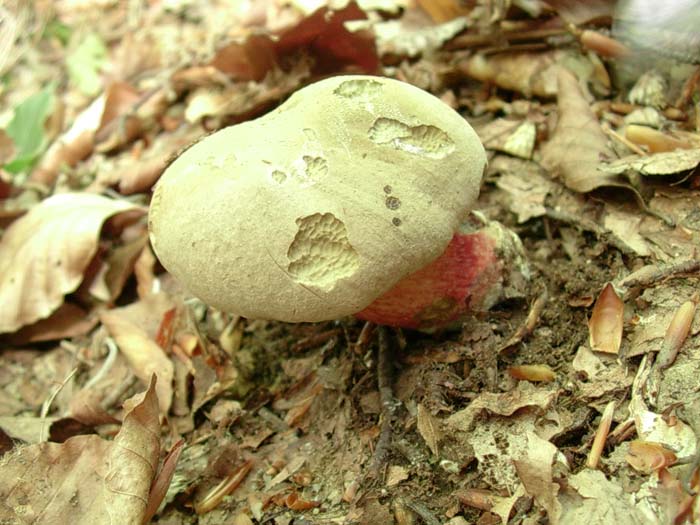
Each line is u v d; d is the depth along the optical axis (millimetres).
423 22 291
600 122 231
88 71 363
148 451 171
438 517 159
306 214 147
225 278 151
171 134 303
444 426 173
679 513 140
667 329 168
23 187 304
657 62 234
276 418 199
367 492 168
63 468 174
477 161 165
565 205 218
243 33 339
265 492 180
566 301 194
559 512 147
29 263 243
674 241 192
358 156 153
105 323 232
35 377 236
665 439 153
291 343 216
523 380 179
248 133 159
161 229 160
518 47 259
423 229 152
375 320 191
